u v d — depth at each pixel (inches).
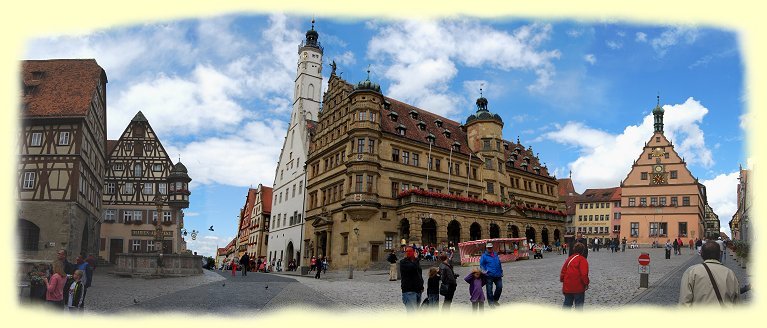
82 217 1862.7
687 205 3014.3
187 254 1459.2
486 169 2640.3
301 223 2635.3
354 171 2144.4
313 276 1787.6
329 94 2554.1
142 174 2689.5
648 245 3043.8
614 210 4623.5
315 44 3358.8
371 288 1089.4
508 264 1706.4
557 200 3240.7
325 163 2476.6
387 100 2502.5
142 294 892.0
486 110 2760.8
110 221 2623.0
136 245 2620.6
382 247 2114.9
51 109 1798.7
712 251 332.2
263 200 3828.7
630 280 953.5
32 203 1729.8
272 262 3024.1
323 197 2420.0
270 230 3169.3
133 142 2716.5
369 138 2172.7
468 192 2513.5
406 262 538.0
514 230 2566.4
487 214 2352.4
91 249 2066.9
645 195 3134.8
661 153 3149.6
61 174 1755.7
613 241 2265.0
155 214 2662.4
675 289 799.1
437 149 2431.1
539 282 1026.7
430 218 2128.4
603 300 693.3
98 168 2162.9
